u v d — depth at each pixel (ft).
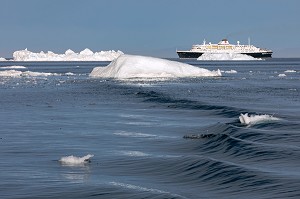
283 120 189.57
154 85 452.35
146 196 92.68
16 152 139.44
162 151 140.67
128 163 123.03
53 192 96.02
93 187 99.04
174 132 178.60
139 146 149.79
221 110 240.73
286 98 325.83
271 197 89.97
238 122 189.57
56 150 142.92
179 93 363.35
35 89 409.90
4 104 288.10
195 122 205.67
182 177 107.34
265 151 128.98
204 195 93.40
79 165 121.29
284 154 125.18
